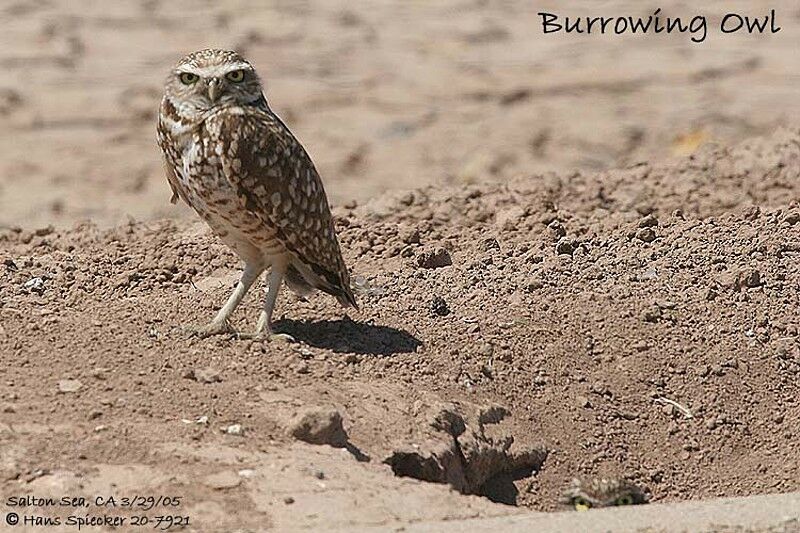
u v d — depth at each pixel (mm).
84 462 9977
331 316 13016
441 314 13250
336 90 31438
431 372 12102
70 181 25641
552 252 14695
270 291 12242
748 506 9977
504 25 36750
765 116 28953
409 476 10844
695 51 33969
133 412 10695
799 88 30953
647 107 30047
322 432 10570
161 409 10758
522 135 28312
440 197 16734
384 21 37188
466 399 11938
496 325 12992
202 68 11797
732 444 12414
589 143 27781
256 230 11961
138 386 11102
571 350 12844
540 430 12117
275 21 36812
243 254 12359
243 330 12523
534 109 30109
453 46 34875
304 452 10375
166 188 25391
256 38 35281
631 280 14086
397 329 12773
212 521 9375
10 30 34812
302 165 12031
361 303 13438
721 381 12820
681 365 12906
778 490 11938
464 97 31062
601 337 13062
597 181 17375
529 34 35812
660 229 15336
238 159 11672
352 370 11898
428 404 11469
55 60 32625
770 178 17078
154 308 12891
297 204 11977
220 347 11883
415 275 14164
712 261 14430
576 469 12000
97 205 24469
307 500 9680
